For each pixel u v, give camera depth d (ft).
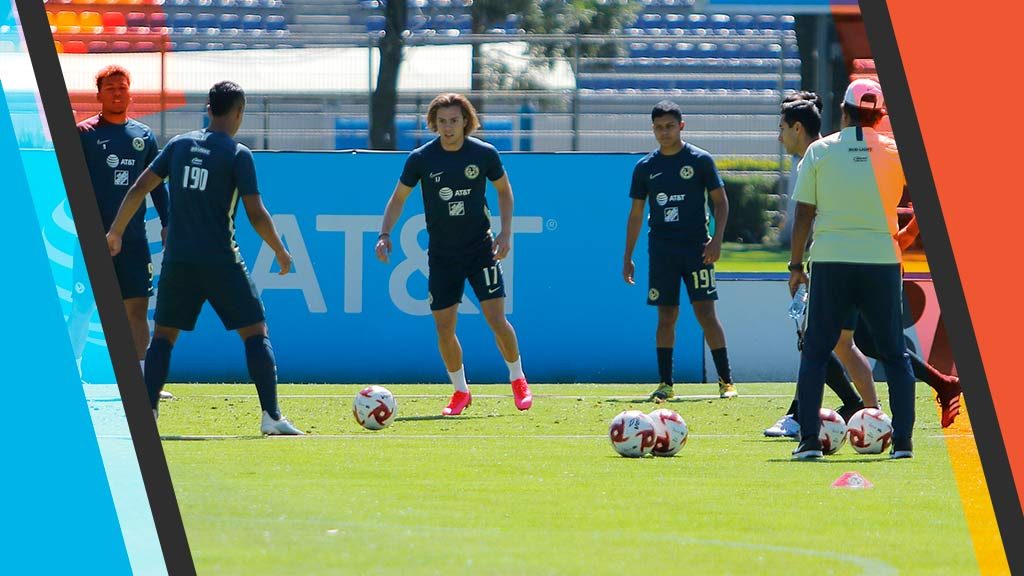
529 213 134.62
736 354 137.28
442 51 210.18
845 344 78.59
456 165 93.04
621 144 187.52
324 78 192.85
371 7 218.79
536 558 40.98
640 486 57.21
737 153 190.29
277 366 134.00
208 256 76.43
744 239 193.98
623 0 217.36
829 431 71.72
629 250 111.55
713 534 45.42
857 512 50.60
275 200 133.90
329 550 42.22
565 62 214.48
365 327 134.31
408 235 134.31
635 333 135.13
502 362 134.10
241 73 194.29
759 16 200.75
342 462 65.67
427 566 39.68
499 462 66.18
